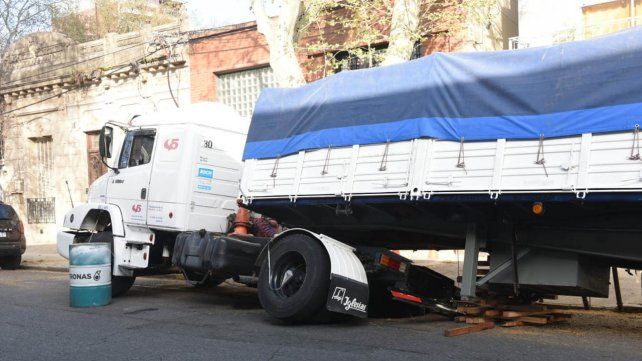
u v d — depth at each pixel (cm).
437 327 784
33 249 2130
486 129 706
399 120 770
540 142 671
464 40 1444
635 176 607
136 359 625
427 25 1446
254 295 1152
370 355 623
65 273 1549
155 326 796
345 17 1602
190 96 1955
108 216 1092
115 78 2130
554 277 743
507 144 692
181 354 640
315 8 1338
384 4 1385
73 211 1112
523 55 698
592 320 855
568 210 704
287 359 611
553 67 676
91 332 759
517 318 795
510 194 682
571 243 725
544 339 703
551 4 1362
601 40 650
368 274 824
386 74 795
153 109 2041
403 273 832
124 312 915
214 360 613
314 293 767
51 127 2325
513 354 627
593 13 1327
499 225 769
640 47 625
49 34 2358
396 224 841
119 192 1074
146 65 2034
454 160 723
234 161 1077
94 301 969
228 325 800
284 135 891
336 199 816
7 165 2455
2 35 2419
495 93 707
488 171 698
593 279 761
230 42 1864
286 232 816
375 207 817
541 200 666
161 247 1073
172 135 1028
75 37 2959
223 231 1054
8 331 769
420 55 1503
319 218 921
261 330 762
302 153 861
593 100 644
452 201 723
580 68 658
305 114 868
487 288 798
